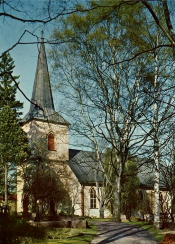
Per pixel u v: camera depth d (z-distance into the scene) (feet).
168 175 86.94
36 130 137.59
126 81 65.82
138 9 49.03
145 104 53.26
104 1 34.04
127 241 49.11
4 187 117.08
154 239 51.19
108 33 63.21
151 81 55.62
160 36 62.28
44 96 145.38
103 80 69.26
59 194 110.32
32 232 52.65
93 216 135.85
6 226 45.85
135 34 48.08
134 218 119.44
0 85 117.60
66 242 45.73
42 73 148.56
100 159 84.74
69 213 131.95
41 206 105.70
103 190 123.44
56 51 69.51
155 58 59.77
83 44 65.26
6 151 110.73
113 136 71.67
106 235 55.93
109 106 68.13
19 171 119.03
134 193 129.80
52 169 133.39
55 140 141.38
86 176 139.74
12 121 114.83
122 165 71.87
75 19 61.05
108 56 69.21
